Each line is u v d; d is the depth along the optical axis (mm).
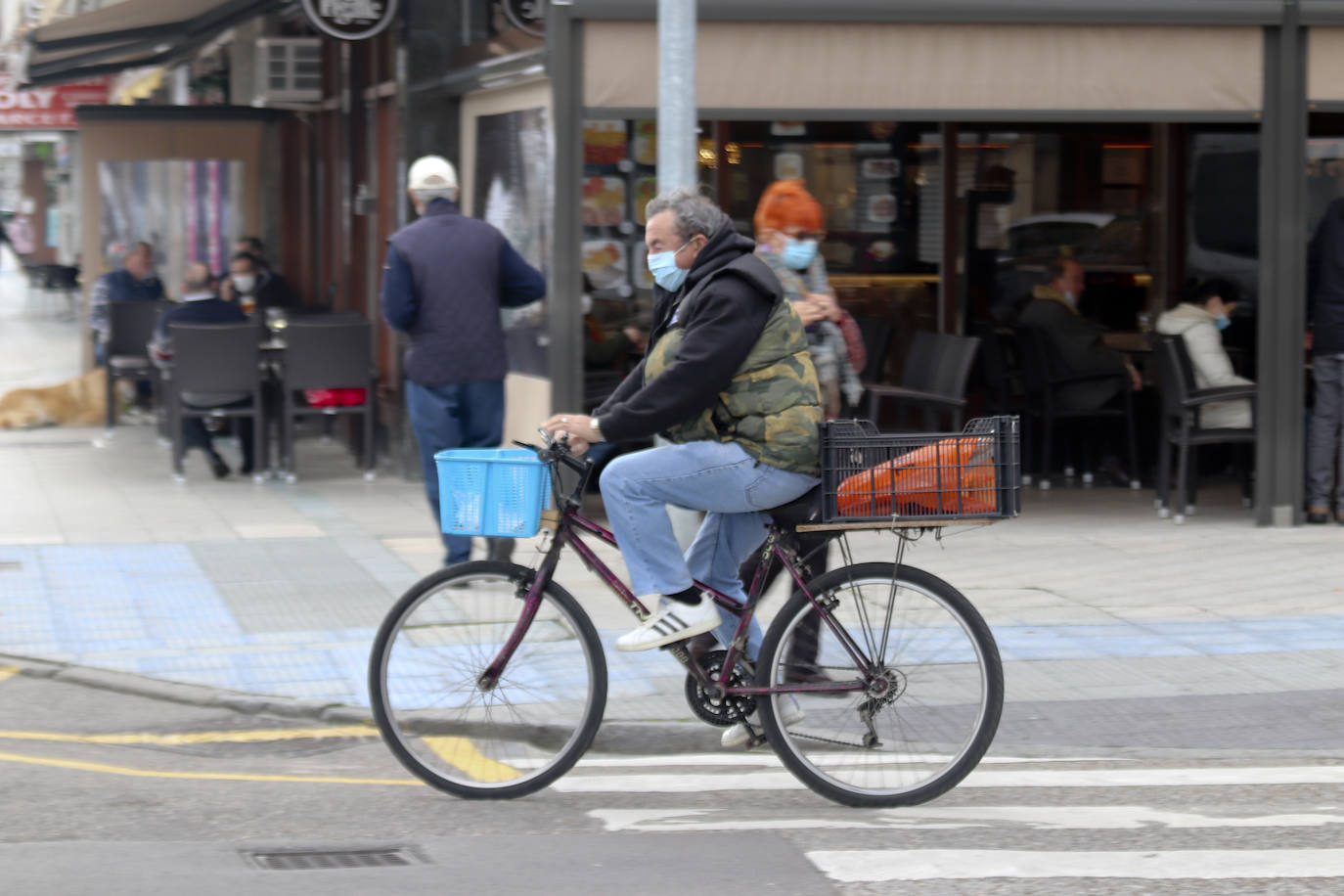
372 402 47719
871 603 19703
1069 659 27406
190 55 74000
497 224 42562
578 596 30500
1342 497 39750
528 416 40344
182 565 34469
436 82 45562
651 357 19828
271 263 67938
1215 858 17703
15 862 17312
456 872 17031
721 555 20344
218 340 46406
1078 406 45281
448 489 19438
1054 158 50094
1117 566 35000
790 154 48531
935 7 37688
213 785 21031
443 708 20031
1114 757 22562
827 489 19156
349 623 29562
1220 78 38812
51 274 120188
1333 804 20062
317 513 41531
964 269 49812
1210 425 40531
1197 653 27781
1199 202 50812
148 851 17828
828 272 49281
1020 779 21297
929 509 19188
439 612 20000
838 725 19734
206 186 67375
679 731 23359
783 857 17641
